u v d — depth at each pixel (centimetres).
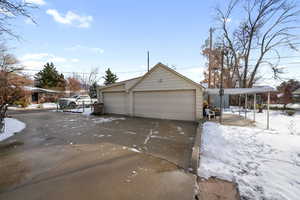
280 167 319
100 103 1195
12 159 355
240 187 252
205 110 945
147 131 648
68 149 424
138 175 281
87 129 688
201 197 225
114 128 707
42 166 317
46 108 1778
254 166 324
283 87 1711
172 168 311
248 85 1814
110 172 292
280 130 658
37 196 220
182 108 893
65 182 256
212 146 443
